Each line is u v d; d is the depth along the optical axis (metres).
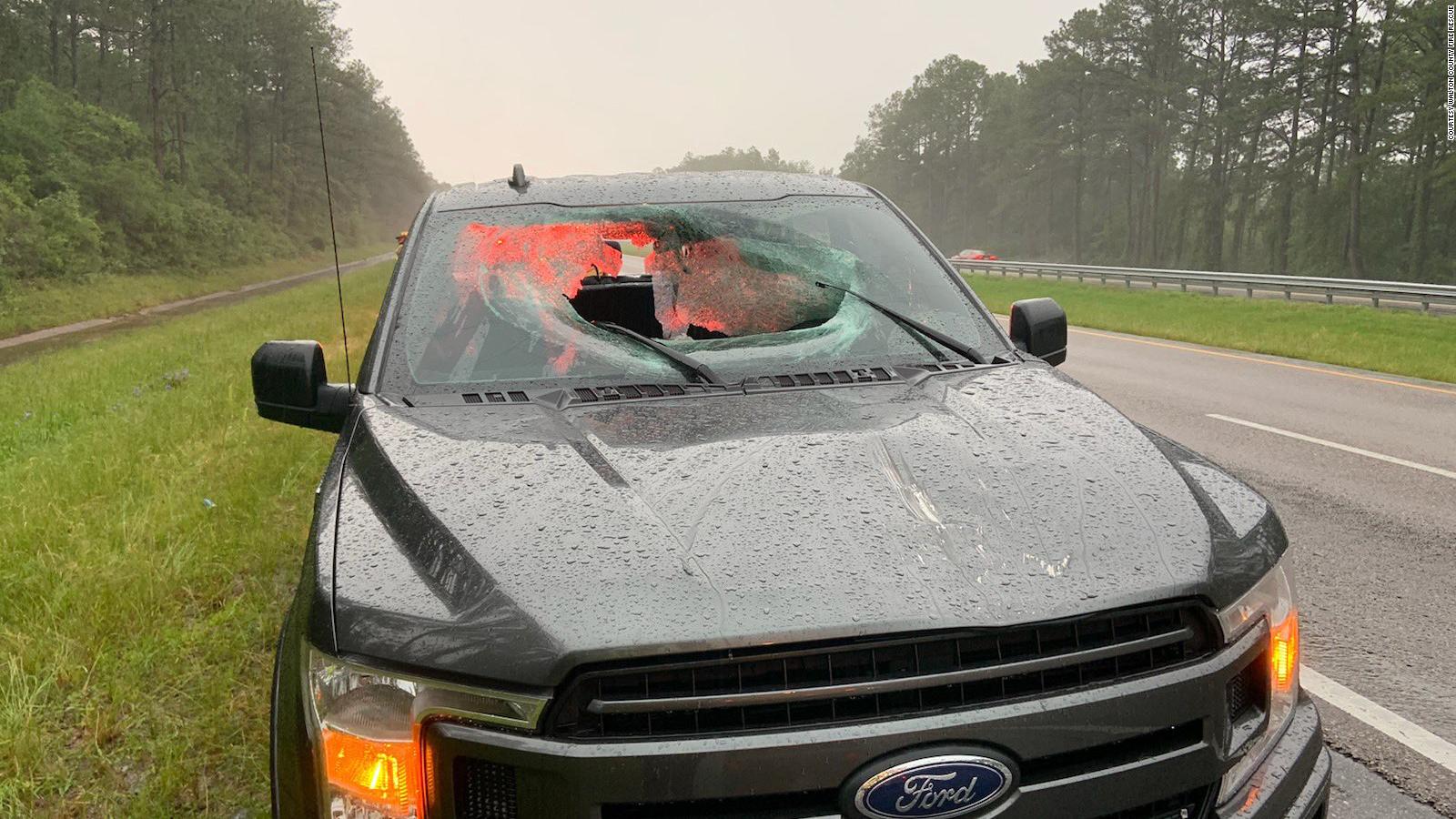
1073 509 1.88
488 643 1.61
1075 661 1.64
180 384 13.92
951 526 1.81
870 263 3.19
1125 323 21.72
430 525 1.89
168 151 82.50
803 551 1.73
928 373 2.67
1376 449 8.49
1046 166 105.19
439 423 2.39
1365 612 4.74
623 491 1.95
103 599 5.02
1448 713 3.73
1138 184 108.62
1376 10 73.12
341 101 112.44
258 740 3.69
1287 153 82.25
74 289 43.62
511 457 2.15
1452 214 77.00
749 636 1.57
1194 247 98.88
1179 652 1.73
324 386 2.86
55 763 3.62
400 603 1.72
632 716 1.56
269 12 94.44
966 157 136.38
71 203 49.34
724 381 2.62
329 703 1.69
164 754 3.55
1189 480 2.09
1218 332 19.62
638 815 1.55
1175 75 91.88
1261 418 10.07
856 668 1.59
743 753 1.52
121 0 73.50
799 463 2.03
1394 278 76.81
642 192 3.37
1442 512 6.44
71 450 9.12
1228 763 1.73
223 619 4.81
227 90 85.19
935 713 1.57
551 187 3.41
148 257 58.38
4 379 18.03
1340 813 3.11
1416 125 69.50
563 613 1.62
